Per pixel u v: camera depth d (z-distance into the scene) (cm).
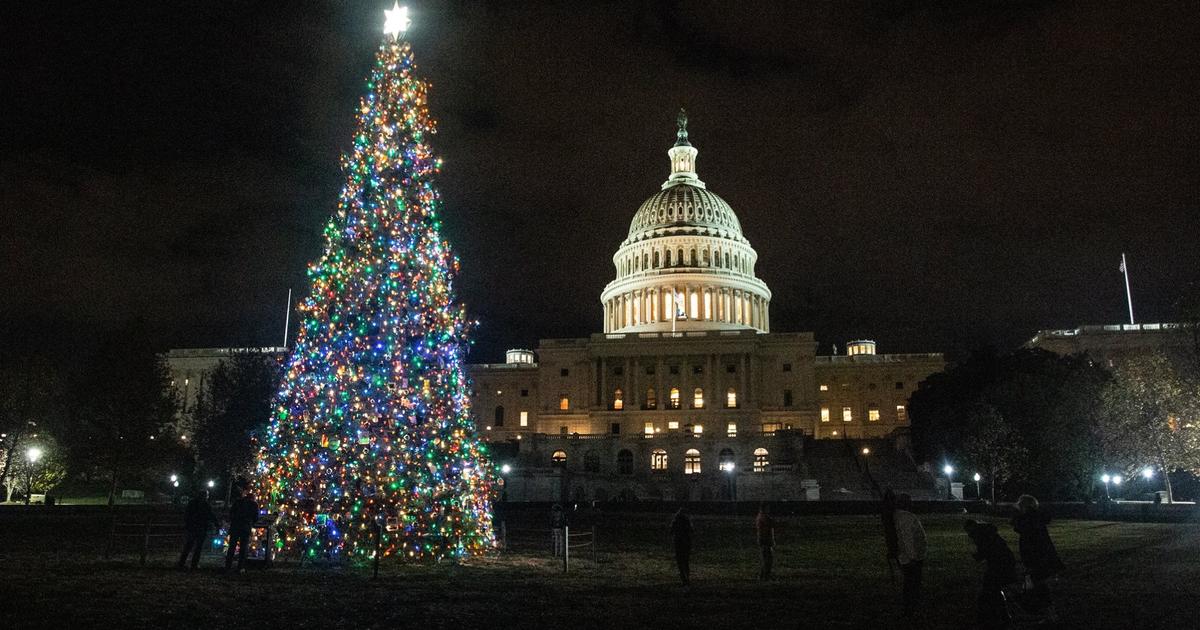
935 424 10169
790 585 2778
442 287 3616
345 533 3281
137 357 7906
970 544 4425
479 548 3684
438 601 2320
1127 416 7012
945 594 2542
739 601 2381
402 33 3706
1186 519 6253
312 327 3428
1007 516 7162
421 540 3372
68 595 2272
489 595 2450
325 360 3381
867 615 2134
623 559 3694
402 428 3366
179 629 1864
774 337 14600
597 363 14638
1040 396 8906
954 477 9794
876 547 4369
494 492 3894
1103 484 9119
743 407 14038
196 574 2816
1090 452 8219
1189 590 2517
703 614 2148
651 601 2377
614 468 12088
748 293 16812
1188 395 6072
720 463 11925
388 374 3366
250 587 2520
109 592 2342
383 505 3288
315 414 3341
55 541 4019
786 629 1938
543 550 4006
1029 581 1944
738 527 5981
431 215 3622
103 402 7712
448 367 3584
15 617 1939
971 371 10619
